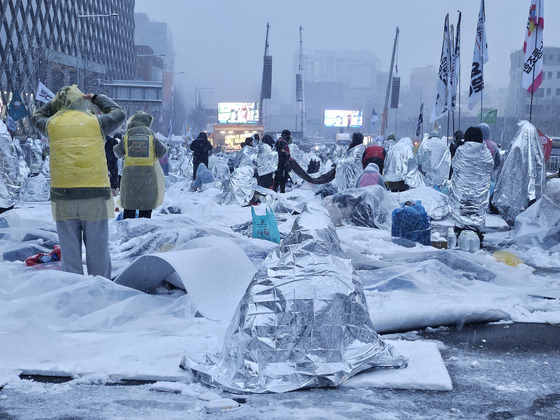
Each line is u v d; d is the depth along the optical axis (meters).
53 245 8.24
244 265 6.04
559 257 9.00
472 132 10.20
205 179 19.16
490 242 10.48
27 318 4.87
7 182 11.79
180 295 6.05
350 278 4.26
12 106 27.53
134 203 9.83
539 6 12.25
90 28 95.12
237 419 3.42
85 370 4.18
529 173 11.55
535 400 3.81
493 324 5.61
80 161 6.21
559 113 111.38
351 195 10.89
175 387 3.92
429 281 6.65
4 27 62.34
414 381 3.98
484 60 15.47
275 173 18.58
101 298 5.40
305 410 3.54
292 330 4.01
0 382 3.99
